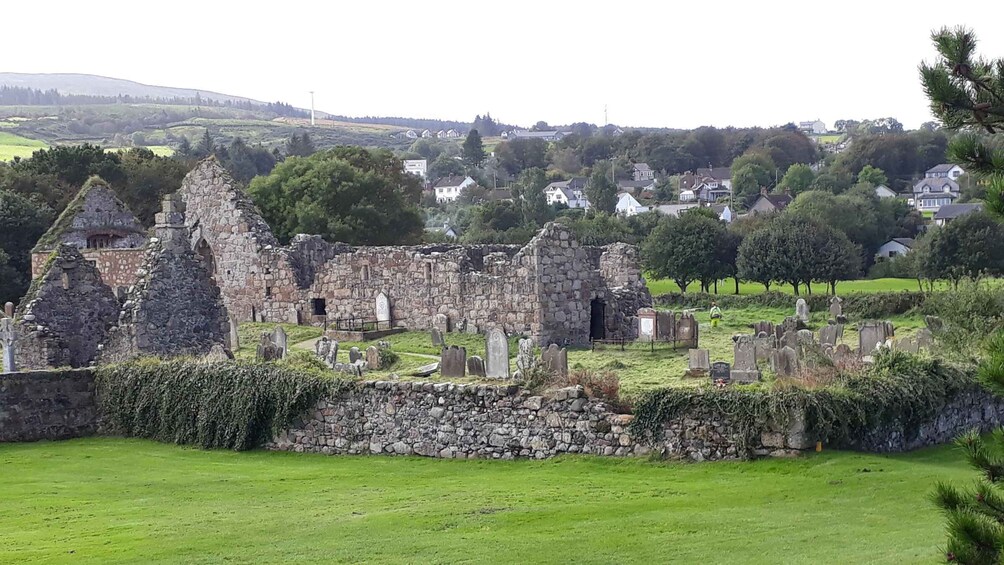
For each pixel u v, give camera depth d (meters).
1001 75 15.65
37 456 26.72
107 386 29.47
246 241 55.03
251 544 18.56
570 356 41.50
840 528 18.78
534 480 23.39
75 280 33.44
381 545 18.30
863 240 117.94
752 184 187.25
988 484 16.14
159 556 17.91
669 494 21.56
